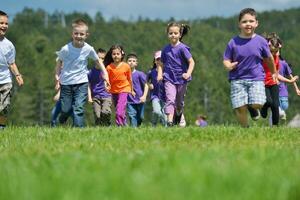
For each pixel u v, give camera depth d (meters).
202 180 6.54
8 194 6.09
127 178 6.74
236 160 8.99
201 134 16.23
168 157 8.82
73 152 10.54
